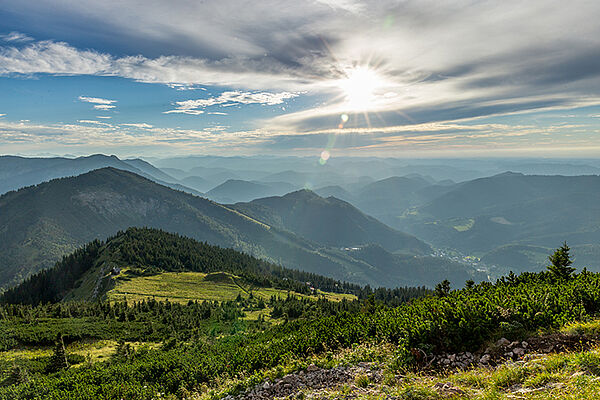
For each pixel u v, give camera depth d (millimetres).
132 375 24656
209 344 37375
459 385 10398
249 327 64188
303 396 12430
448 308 14922
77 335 56000
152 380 23109
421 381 11391
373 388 11805
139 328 65062
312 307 100125
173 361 25156
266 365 17578
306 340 18734
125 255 179000
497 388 9539
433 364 12984
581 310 14133
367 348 15883
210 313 86875
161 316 78938
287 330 27219
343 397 11391
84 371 30875
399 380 11977
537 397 8117
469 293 21500
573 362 9406
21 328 57469
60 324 63344
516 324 13352
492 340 13031
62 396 23000
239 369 18578
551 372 9523
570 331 12234
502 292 18203
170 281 149000
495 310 14305
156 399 19281
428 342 14023
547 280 24297
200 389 18516
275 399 13156
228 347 26828
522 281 25125
